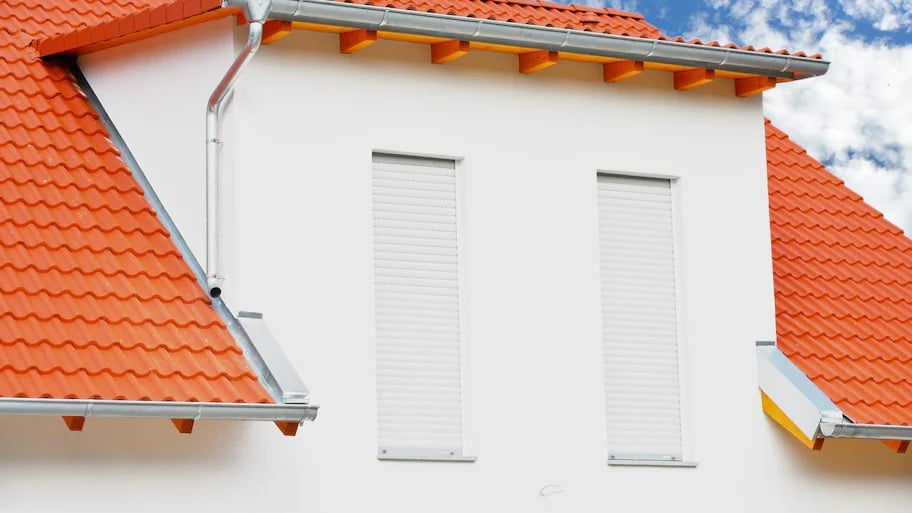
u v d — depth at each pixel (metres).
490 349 17.42
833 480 19.05
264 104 16.58
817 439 18.39
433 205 17.50
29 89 18.02
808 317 19.61
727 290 18.84
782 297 19.73
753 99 19.33
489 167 17.70
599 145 18.33
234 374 15.55
